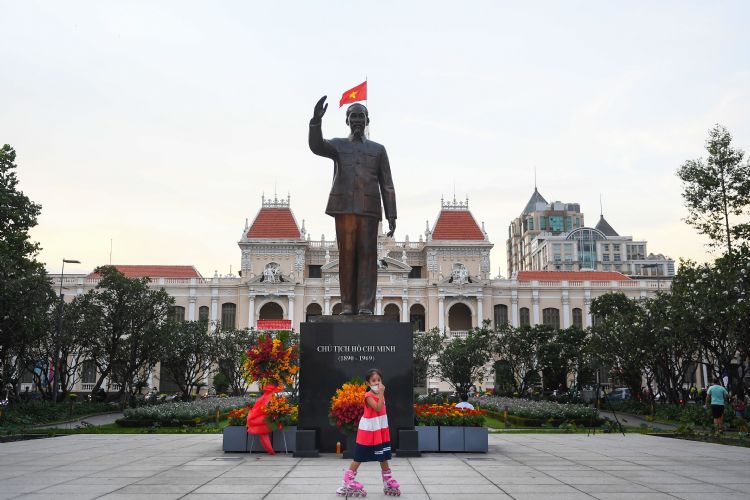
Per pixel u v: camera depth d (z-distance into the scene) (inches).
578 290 3390.7
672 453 651.5
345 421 552.7
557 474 491.5
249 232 3380.9
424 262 3563.0
